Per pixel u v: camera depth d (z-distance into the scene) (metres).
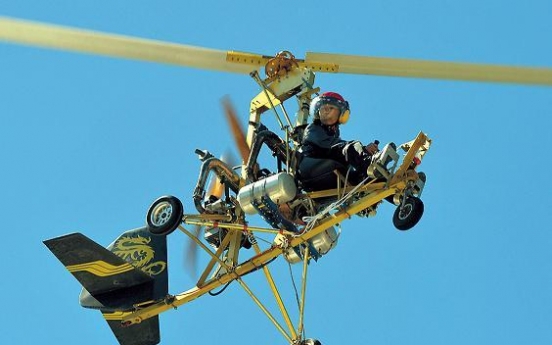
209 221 71.19
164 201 70.00
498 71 66.50
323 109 70.44
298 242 69.75
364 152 68.94
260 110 73.69
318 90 72.69
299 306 71.00
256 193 68.75
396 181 68.00
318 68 72.69
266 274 72.06
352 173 69.81
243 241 74.19
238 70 71.81
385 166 67.56
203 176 70.88
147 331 75.44
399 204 69.31
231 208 71.94
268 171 71.94
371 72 71.50
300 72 72.12
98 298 73.81
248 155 72.56
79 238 70.50
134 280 73.12
